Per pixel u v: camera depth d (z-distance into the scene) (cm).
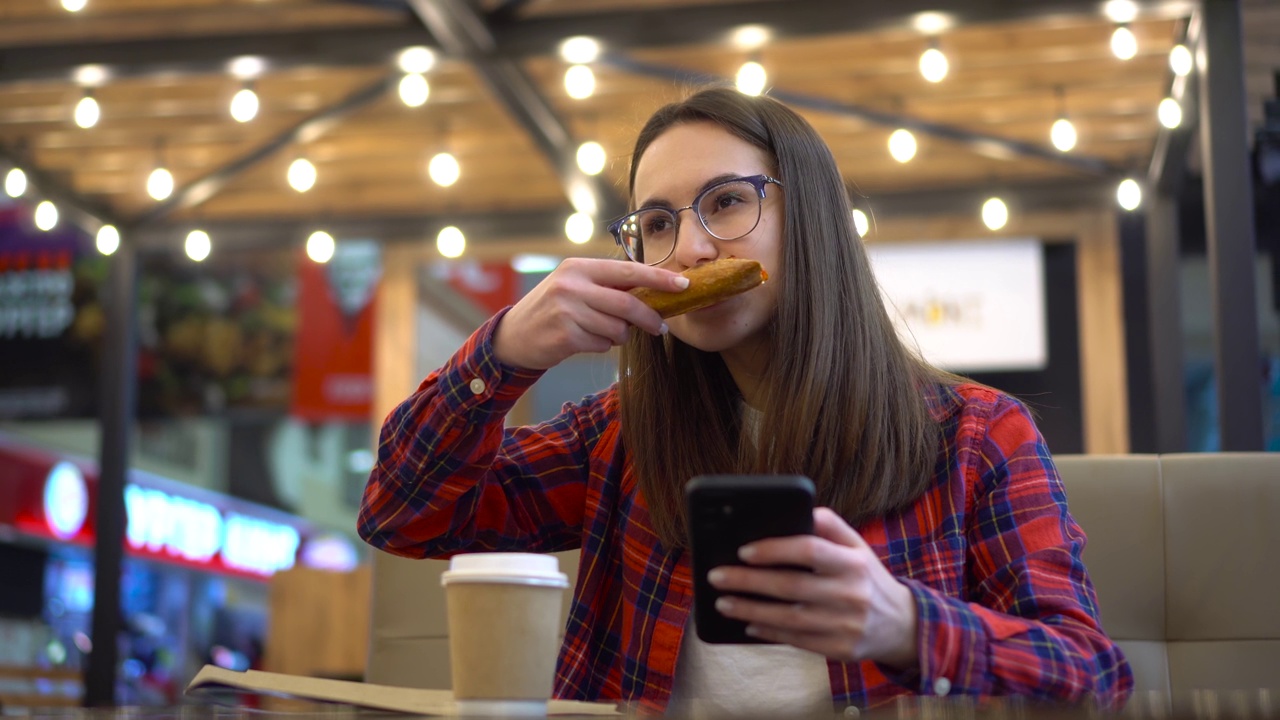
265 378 662
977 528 113
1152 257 491
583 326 110
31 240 682
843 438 116
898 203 557
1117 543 150
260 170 546
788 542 79
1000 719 62
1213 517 148
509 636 79
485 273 660
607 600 129
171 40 413
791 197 122
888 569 113
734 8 379
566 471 138
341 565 755
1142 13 351
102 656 516
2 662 623
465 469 121
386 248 655
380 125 497
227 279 672
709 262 120
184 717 76
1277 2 380
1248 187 326
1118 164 515
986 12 361
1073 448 565
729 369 129
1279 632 144
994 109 473
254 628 743
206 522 750
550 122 457
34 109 475
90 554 744
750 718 66
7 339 679
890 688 107
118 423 544
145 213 561
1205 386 535
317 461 759
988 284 577
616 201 534
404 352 651
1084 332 570
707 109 126
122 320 559
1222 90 332
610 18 387
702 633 83
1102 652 93
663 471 125
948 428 121
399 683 177
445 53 398
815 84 454
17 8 401
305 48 405
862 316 121
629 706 84
